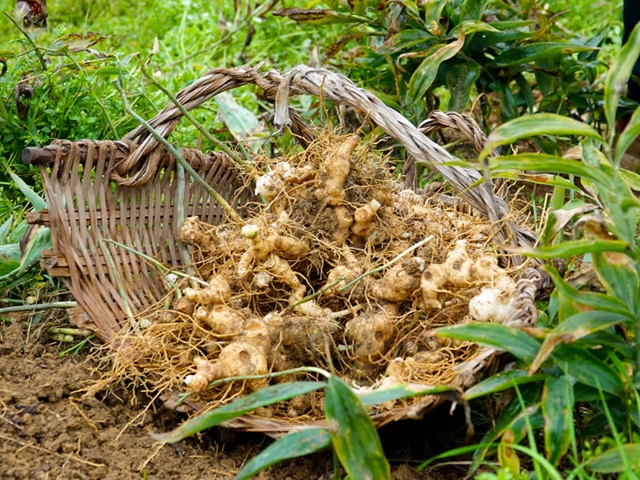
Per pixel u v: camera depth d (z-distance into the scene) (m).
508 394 1.58
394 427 1.69
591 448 1.58
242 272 1.93
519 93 3.08
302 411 1.69
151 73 3.51
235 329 1.76
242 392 1.67
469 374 1.46
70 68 2.72
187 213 2.21
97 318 1.88
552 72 2.89
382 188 2.03
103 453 1.65
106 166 1.99
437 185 2.33
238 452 1.69
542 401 1.43
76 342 2.02
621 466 1.37
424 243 1.90
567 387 1.43
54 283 2.24
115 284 1.98
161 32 4.36
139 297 2.02
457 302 1.80
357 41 3.73
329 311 1.89
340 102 1.95
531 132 1.44
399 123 1.87
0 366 1.90
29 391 1.77
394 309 1.84
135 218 2.07
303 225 2.03
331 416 1.38
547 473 1.46
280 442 1.41
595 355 1.59
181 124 3.11
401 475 1.56
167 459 1.64
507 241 1.83
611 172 1.56
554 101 3.09
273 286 1.98
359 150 2.22
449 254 1.79
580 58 3.09
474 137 1.90
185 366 1.78
